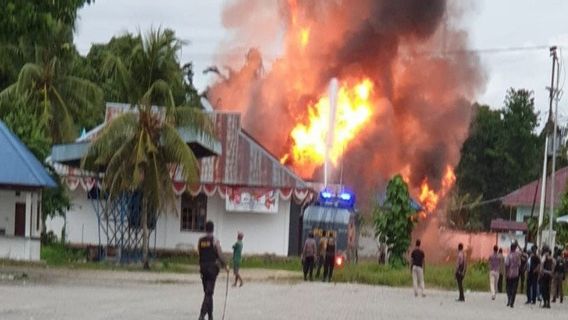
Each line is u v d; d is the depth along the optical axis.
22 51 50.06
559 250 39.12
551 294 37.84
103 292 29.28
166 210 43.97
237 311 25.23
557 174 75.88
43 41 41.50
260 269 46.03
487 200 92.56
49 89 53.25
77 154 43.38
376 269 45.59
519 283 40.94
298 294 33.06
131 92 43.31
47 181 40.88
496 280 38.34
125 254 44.22
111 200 43.94
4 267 37.50
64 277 34.97
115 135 41.12
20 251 41.19
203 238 21.28
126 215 44.47
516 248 37.12
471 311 30.06
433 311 29.06
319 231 44.16
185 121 42.50
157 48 43.38
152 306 25.08
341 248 49.03
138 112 41.34
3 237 41.09
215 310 25.34
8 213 41.56
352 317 25.19
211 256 21.16
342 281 42.31
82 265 41.56
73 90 55.22
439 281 42.62
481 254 67.38
